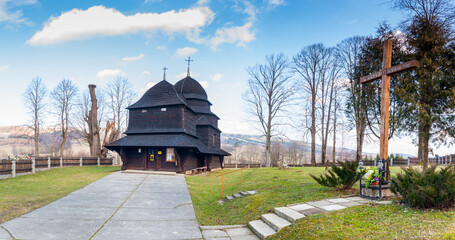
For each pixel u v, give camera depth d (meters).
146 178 19.50
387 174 9.73
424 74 18.86
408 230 5.63
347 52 32.25
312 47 38.31
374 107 24.31
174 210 10.42
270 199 10.52
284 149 76.06
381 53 23.80
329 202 8.83
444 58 18.75
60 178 18.91
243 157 95.31
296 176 17.97
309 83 38.34
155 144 24.34
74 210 9.50
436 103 19.11
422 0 19.53
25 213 8.78
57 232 7.09
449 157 31.14
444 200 6.93
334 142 39.16
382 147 10.10
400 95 19.42
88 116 42.28
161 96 27.78
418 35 19.64
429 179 7.41
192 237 7.22
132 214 9.40
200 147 26.94
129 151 26.66
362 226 6.15
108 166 31.52
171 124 26.62
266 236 6.84
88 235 6.99
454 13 18.86
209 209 11.62
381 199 8.68
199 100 37.22
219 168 36.19
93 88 36.41
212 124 37.66
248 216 9.13
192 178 21.75
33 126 42.62
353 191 10.40
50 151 58.38
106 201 11.24
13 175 19.34
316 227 6.43
